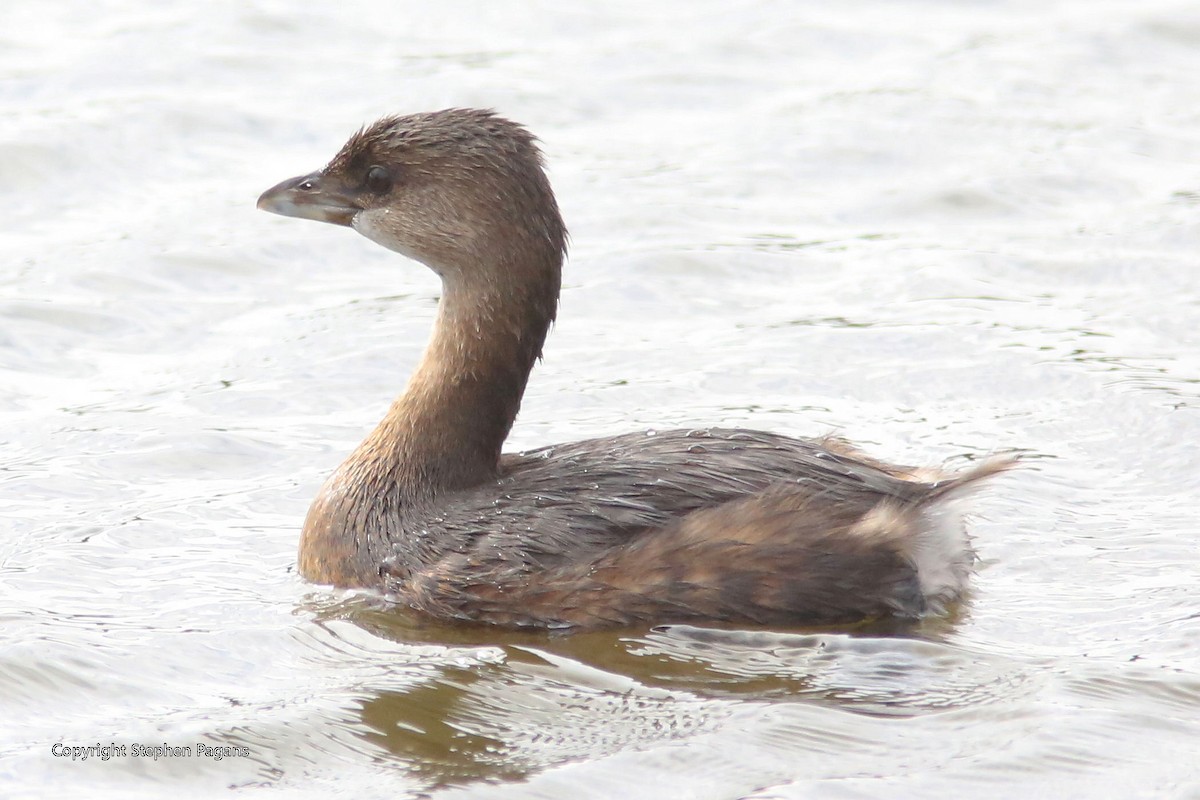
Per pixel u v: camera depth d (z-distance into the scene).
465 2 27.69
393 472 12.35
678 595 11.39
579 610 11.48
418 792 9.51
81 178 20.89
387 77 24.19
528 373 12.64
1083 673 10.70
